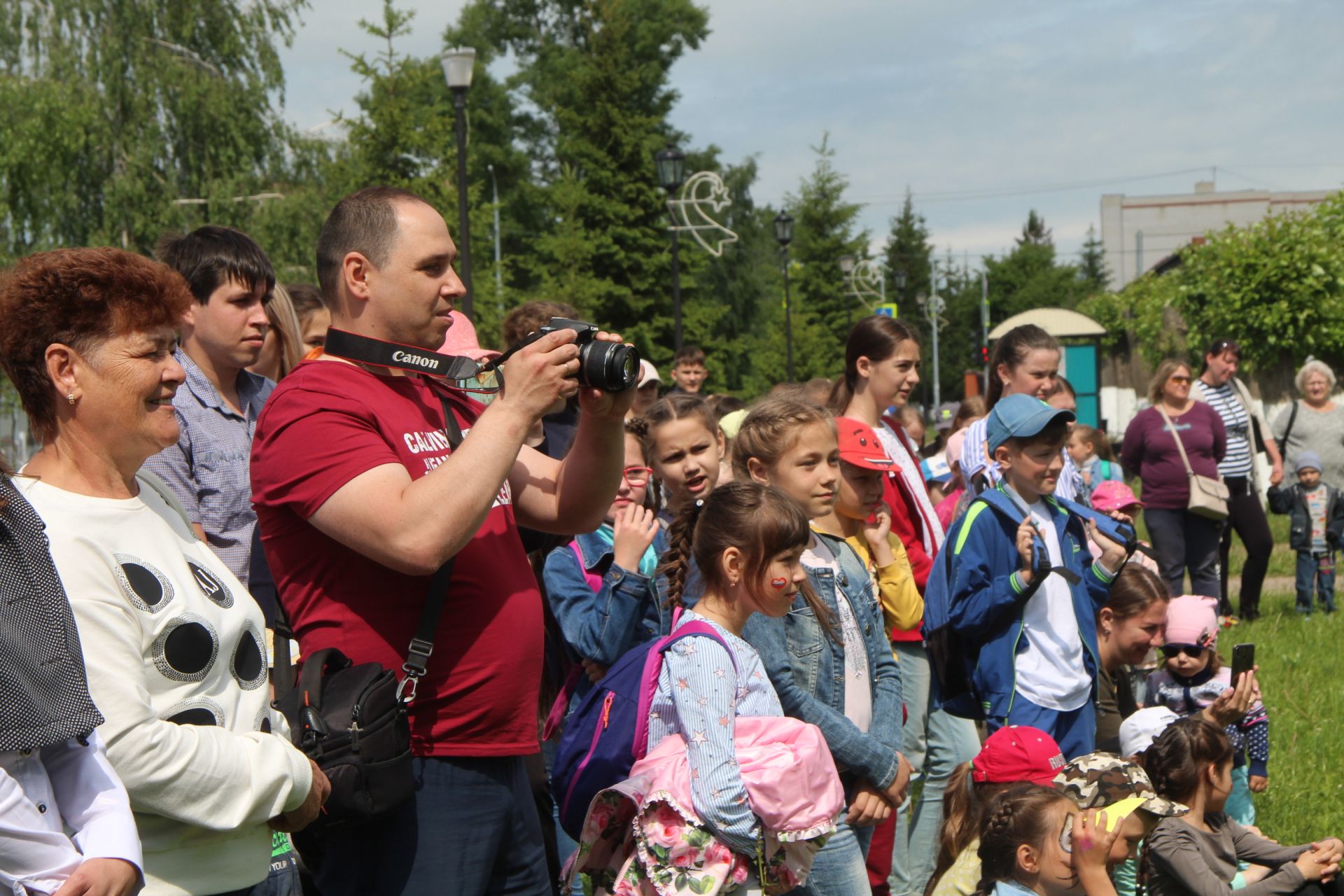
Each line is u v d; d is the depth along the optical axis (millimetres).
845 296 39750
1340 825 5168
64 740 1888
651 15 46250
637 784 2852
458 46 48250
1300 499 9969
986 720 4453
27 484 2146
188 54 27828
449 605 2527
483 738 2555
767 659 3537
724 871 2787
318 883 2557
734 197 52406
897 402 5273
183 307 2281
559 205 38188
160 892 2139
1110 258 103625
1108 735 5262
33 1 26531
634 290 38562
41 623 1881
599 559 3984
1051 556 4621
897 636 4574
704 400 4543
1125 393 32125
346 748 2328
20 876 1856
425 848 2488
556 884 3898
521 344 2453
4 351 2162
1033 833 3506
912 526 5133
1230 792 4410
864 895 3584
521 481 2896
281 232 26734
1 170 24781
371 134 26406
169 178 26859
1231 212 101812
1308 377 10625
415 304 2590
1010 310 80438
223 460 3666
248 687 2342
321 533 2496
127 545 2170
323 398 2484
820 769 2867
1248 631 8922
